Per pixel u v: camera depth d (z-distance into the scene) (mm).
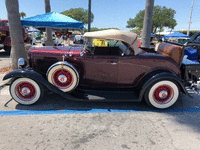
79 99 3500
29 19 6934
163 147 2477
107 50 3713
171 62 3697
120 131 2848
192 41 7672
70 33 9891
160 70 3711
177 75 3779
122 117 3332
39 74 3508
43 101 3916
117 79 3783
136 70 3705
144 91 3523
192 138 2715
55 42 13023
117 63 3639
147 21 6574
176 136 2754
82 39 4328
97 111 3551
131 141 2596
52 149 2375
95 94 3697
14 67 6367
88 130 2850
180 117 3396
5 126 2881
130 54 3617
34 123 3006
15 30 6027
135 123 3115
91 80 3803
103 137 2674
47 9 10625
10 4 5762
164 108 3703
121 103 3998
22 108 3543
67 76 3545
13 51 6219
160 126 3037
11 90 3510
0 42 10812
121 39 3357
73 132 2783
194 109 3773
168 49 3832
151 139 2656
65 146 2441
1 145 2420
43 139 2584
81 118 3238
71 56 3650
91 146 2459
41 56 3717
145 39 6762
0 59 9281
